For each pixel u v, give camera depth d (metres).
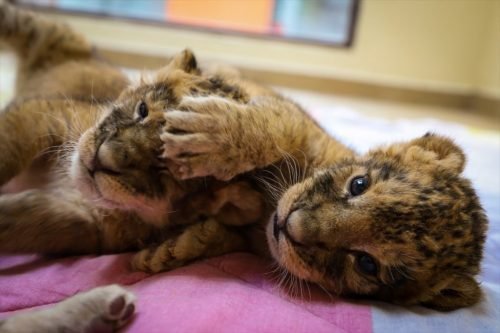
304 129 0.37
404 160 0.33
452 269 0.29
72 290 0.28
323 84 1.26
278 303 0.27
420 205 0.29
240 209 0.35
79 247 0.34
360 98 1.25
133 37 1.22
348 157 0.36
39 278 0.29
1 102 0.63
